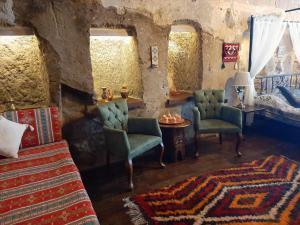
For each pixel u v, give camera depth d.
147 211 2.37
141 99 3.55
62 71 2.82
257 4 4.37
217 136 4.43
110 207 2.46
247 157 3.53
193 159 3.53
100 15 2.95
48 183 1.93
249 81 4.16
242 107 4.34
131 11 3.17
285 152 3.67
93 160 3.30
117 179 3.03
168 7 3.45
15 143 2.44
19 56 3.02
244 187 2.73
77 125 3.08
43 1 2.59
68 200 1.70
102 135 3.29
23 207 1.63
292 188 2.68
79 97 3.02
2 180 1.98
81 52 2.89
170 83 4.38
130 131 3.32
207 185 2.79
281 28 4.43
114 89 3.81
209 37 3.95
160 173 3.14
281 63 5.04
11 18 2.50
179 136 3.44
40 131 2.72
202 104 3.87
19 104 3.12
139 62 3.41
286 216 2.24
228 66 4.32
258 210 2.33
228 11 4.05
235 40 4.27
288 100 4.54
